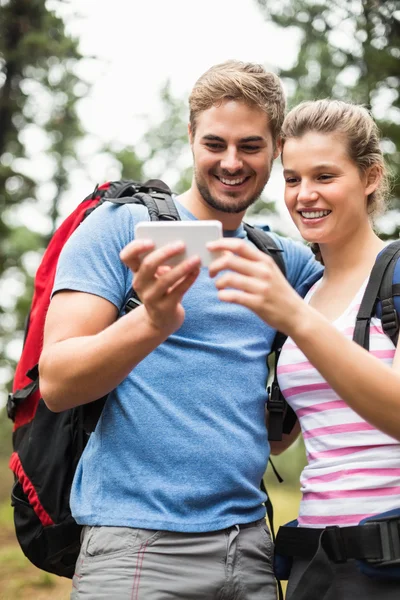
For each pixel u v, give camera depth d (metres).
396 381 2.13
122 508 2.61
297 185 2.76
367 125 2.73
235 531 2.67
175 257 2.14
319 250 2.97
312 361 2.11
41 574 6.48
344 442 2.52
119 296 2.70
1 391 15.30
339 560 2.39
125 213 2.77
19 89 11.95
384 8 6.70
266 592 2.75
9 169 12.48
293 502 10.09
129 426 2.64
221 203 2.93
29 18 11.18
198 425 2.65
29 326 3.18
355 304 2.61
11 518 9.34
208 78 2.92
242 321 2.81
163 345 2.70
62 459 2.88
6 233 13.46
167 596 2.56
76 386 2.45
